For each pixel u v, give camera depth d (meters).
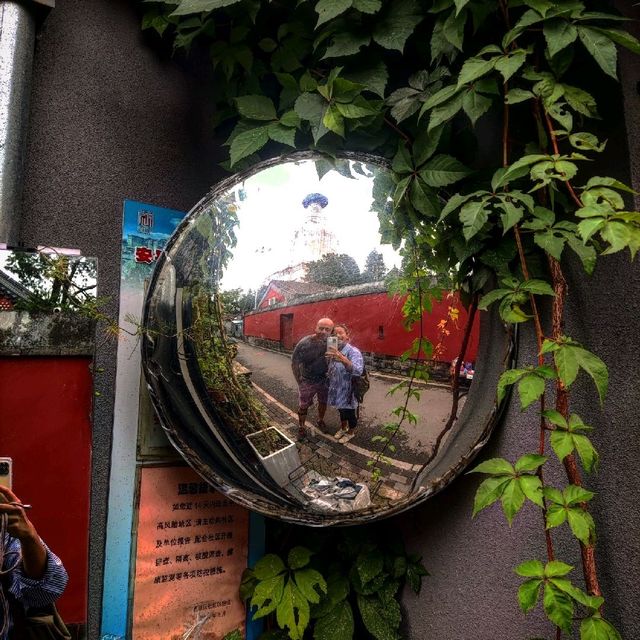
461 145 1.66
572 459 1.29
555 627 1.42
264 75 1.99
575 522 1.15
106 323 1.80
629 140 1.39
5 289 1.48
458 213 1.59
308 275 1.70
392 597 1.84
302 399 1.68
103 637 1.66
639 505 1.30
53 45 1.86
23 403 1.47
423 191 1.61
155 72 2.06
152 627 1.73
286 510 1.66
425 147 1.62
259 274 1.68
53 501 1.48
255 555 1.93
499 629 1.56
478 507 1.22
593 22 1.43
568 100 1.35
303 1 1.70
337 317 1.70
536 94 1.37
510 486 1.20
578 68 1.50
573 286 1.50
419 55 1.77
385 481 1.67
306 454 1.68
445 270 1.64
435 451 1.67
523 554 1.51
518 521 1.54
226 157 2.19
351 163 1.71
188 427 1.65
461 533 1.71
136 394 1.80
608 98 1.44
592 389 1.42
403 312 1.68
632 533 1.30
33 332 1.49
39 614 1.40
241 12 1.90
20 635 1.36
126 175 1.95
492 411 1.60
